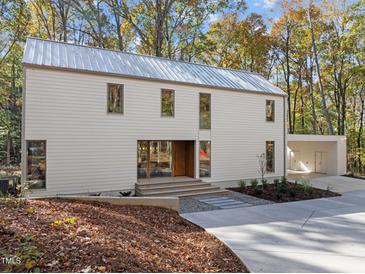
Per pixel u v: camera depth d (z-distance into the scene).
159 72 13.84
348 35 22.66
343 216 9.38
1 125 21.84
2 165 25.47
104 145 11.88
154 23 23.64
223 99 15.09
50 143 10.78
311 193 13.53
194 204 11.00
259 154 16.28
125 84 12.37
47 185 10.69
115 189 12.12
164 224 7.39
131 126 12.51
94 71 11.55
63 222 5.16
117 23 23.16
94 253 4.04
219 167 14.92
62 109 11.01
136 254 4.48
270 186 14.52
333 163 20.92
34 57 10.95
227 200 11.86
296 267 5.22
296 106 31.06
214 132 14.78
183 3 23.12
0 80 23.20
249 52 26.27
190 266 4.77
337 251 6.10
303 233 7.41
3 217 4.88
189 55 25.64
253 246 6.35
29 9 21.89
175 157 14.88
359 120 28.86
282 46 26.50
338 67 24.94
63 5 22.58
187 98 13.98
